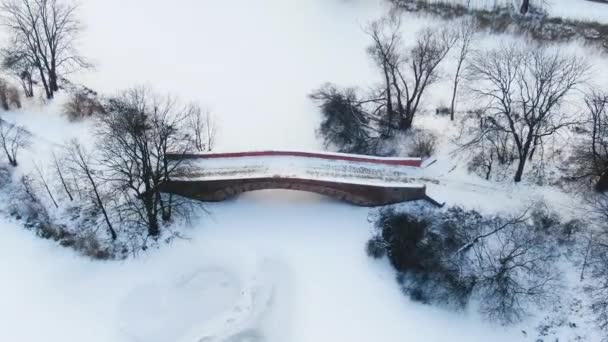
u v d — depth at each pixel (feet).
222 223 248.11
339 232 244.83
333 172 244.01
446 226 236.43
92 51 293.02
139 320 228.02
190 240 244.01
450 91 270.67
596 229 231.09
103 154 243.40
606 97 237.86
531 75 261.85
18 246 245.24
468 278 225.56
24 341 224.33
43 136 265.54
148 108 266.16
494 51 261.44
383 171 246.88
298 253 240.94
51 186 252.21
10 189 255.09
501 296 222.48
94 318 229.04
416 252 232.32
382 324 226.17
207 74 284.61
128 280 237.25
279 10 305.73
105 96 277.44
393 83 256.93
